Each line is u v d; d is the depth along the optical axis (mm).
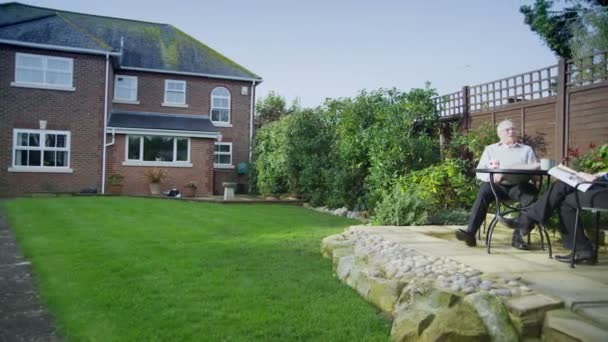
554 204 4531
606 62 7613
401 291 3883
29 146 17453
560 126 8461
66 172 17969
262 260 5977
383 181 10992
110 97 19750
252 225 9609
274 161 17875
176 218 10609
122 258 6016
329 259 6035
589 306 2984
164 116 21125
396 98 13336
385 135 11492
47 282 4910
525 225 4863
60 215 10664
